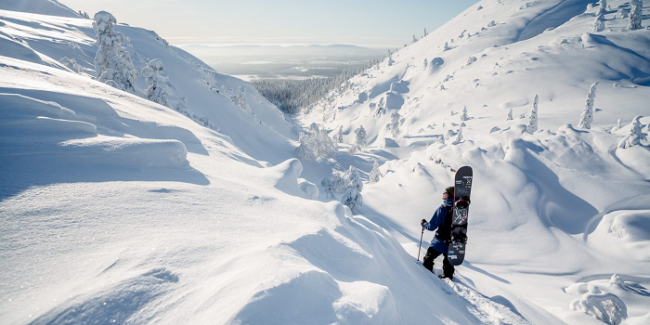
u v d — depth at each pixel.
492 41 157.25
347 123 161.88
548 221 16.22
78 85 5.96
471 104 97.00
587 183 17.31
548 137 20.58
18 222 1.71
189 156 4.38
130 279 1.42
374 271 2.40
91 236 1.77
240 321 1.15
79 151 2.72
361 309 1.48
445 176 22.05
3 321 1.12
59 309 1.19
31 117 2.91
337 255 2.19
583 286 10.25
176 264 1.64
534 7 183.62
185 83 52.25
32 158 2.45
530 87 89.81
